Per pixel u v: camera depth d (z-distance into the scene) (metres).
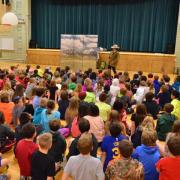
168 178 2.04
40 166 2.30
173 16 12.29
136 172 1.90
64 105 4.67
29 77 6.78
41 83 5.93
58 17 14.20
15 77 6.70
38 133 3.54
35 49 13.51
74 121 3.74
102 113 4.14
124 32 13.32
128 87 5.86
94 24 13.79
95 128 3.43
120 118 3.68
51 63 13.27
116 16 13.34
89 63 10.57
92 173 2.01
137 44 13.19
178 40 11.38
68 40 10.70
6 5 13.48
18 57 14.00
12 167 3.36
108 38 13.64
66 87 5.48
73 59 10.77
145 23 12.85
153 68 11.66
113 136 2.70
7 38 13.98
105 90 5.64
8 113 4.27
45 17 14.34
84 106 3.79
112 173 1.93
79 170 2.03
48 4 14.20
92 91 5.40
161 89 5.62
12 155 3.65
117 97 5.19
